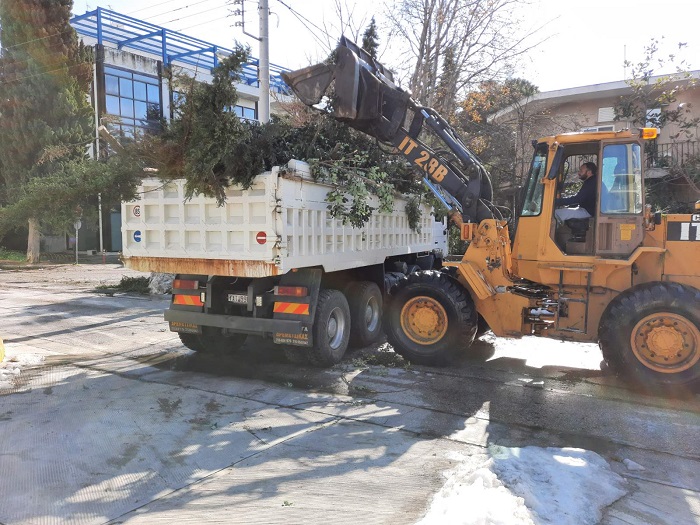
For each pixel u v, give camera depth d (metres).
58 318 9.70
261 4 11.45
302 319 6.00
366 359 6.86
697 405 5.08
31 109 20.11
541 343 7.71
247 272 5.70
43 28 20.39
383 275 7.96
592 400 5.23
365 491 3.43
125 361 6.76
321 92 6.68
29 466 3.77
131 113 24.64
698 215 5.45
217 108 5.52
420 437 4.33
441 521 2.85
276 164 5.91
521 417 4.78
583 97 16.86
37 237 22.30
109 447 4.11
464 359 6.84
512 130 16.50
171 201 6.10
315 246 6.15
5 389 5.55
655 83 13.47
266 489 3.46
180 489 3.46
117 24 25.77
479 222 6.59
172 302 6.62
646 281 5.63
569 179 6.37
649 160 14.16
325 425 4.59
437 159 6.81
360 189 6.57
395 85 7.24
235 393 5.45
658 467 3.82
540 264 5.98
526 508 3.02
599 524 3.05
